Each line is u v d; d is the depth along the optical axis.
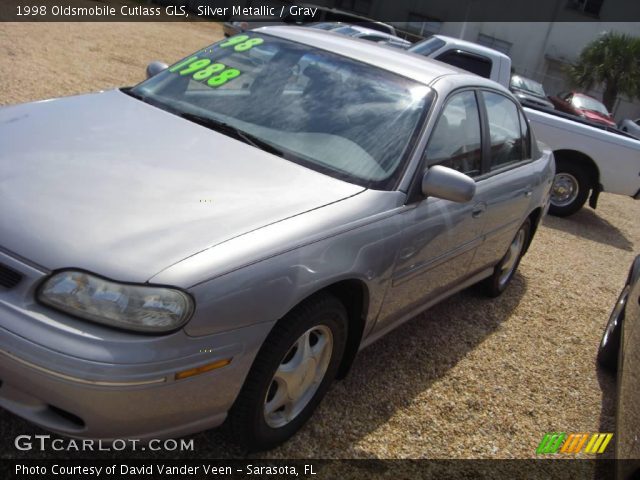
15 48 9.86
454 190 3.01
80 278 2.09
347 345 3.10
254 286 2.28
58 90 7.97
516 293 5.61
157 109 3.36
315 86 3.44
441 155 3.41
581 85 26.97
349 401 3.30
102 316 2.05
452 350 4.20
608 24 27.55
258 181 2.76
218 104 3.40
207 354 2.19
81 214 2.28
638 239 9.52
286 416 2.79
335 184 2.91
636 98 26.81
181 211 2.41
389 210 2.95
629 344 3.28
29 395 2.12
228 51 3.86
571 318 5.38
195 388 2.20
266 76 3.55
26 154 2.62
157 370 2.08
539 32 27.70
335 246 2.61
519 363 4.30
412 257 3.16
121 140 2.90
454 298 5.05
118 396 2.04
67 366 2.01
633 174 8.47
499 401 3.76
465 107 3.75
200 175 2.70
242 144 3.08
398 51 4.03
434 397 3.59
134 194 2.46
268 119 3.26
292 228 2.50
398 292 3.21
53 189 2.39
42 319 2.06
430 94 3.46
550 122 8.63
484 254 4.27
